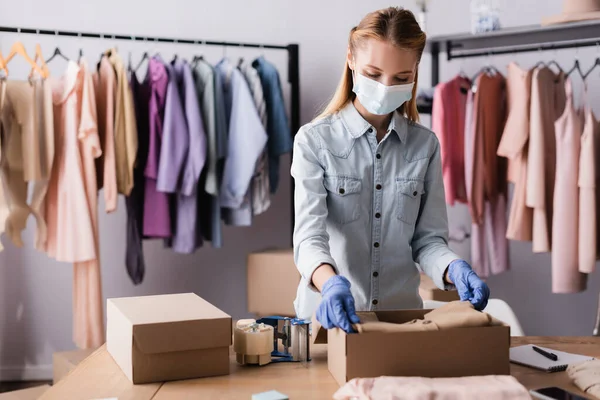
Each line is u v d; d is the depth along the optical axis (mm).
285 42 3625
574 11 2910
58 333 3523
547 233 3090
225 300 3656
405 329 1263
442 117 3209
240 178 3117
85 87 2846
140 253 3133
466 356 1279
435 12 3680
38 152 2824
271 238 3676
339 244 1662
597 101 3555
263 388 1293
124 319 1383
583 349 1549
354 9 3645
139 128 3117
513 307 3738
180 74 3098
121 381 1343
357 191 1635
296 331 1479
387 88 1508
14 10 3402
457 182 3297
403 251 1698
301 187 1592
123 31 3498
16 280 3484
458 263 1542
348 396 1165
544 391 1193
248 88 3127
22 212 2949
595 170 2965
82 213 2871
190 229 3076
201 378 1362
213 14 3564
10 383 3455
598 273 3658
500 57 3650
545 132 3090
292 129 3418
